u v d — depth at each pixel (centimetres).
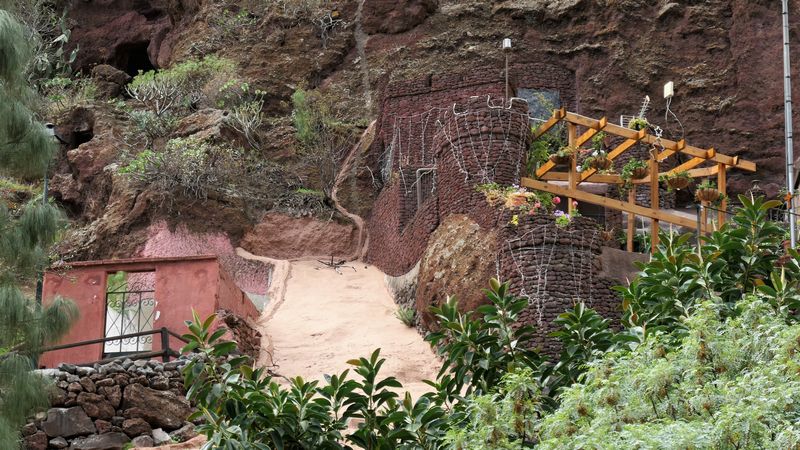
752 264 1619
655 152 2425
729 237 1644
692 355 1241
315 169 3412
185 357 2081
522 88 3478
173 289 2333
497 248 2248
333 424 1471
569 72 3562
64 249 3128
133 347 2356
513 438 1271
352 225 3262
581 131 3303
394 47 3834
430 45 3781
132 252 3066
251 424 1435
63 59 3969
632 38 3581
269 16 3969
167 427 1966
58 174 3562
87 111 3669
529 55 3672
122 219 3116
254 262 3091
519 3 3766
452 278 2348
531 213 2222
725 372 1227
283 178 3378
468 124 2484
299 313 2750
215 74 3706
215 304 2312
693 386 1188
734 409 1073
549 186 2380
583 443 1096
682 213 2925
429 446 1423
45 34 4034
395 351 2434
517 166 2448
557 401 1462
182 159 3156
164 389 1995
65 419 1902
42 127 1644
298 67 3838
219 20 4016
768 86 3409
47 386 1619
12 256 1596
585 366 1414
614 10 3616
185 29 4194
